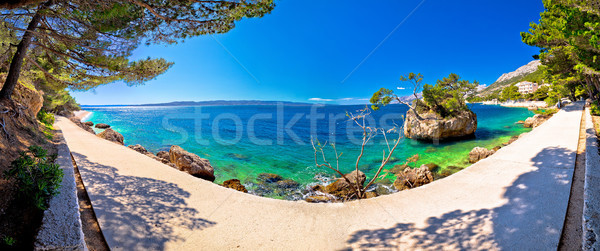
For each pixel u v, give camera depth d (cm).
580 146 872
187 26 751
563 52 1941
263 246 391
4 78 1074
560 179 577
